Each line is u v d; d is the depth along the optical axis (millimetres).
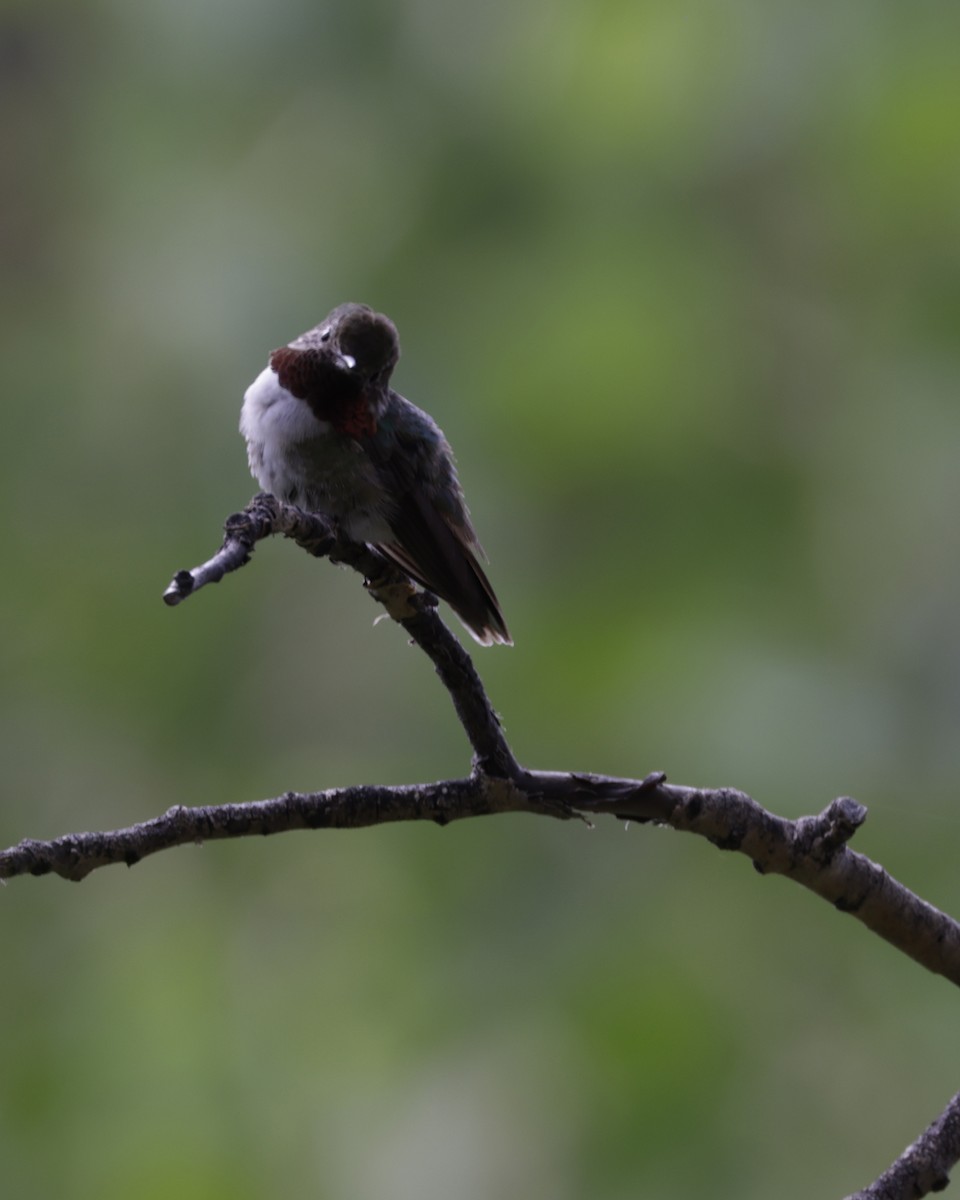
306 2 13234
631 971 11055
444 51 13328
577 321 12508
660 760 11250
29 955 11797
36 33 15562
